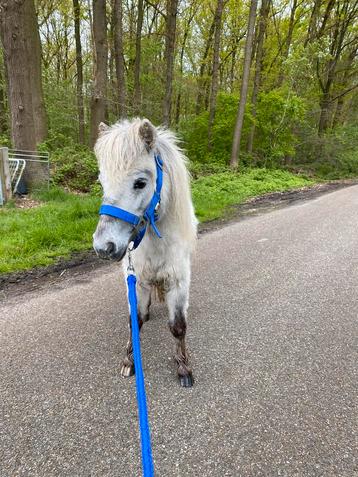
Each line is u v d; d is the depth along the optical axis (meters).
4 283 3.96
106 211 1.69
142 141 1.74
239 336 2.94
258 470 1.68
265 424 1.98
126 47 19.25
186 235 2.19
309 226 7.02
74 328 3.02
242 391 2.26
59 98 17.72
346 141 20.95
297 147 21.16
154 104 17.89
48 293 3.73
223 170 14.61
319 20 21.56
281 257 5.07
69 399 2.17
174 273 2.19
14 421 1.98
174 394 2.23
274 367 2.52
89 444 1.83
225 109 17.23
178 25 21.97
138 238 1.88
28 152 8.88
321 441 1.86
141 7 15.85
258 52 16.97
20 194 8.59
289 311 3.40
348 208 8.99
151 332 2.99
